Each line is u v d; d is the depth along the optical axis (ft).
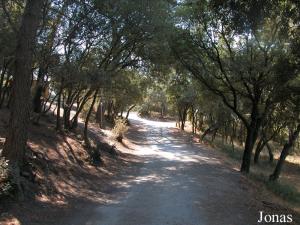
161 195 48.70
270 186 73.92
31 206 36.83
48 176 47.70
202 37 78.54
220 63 78.23
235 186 60.95
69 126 81.00
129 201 45.01
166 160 88.48
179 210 41.39
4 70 68.64
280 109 85.66
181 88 142.41
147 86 124.16
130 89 107.24
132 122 218.59
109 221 36.09
